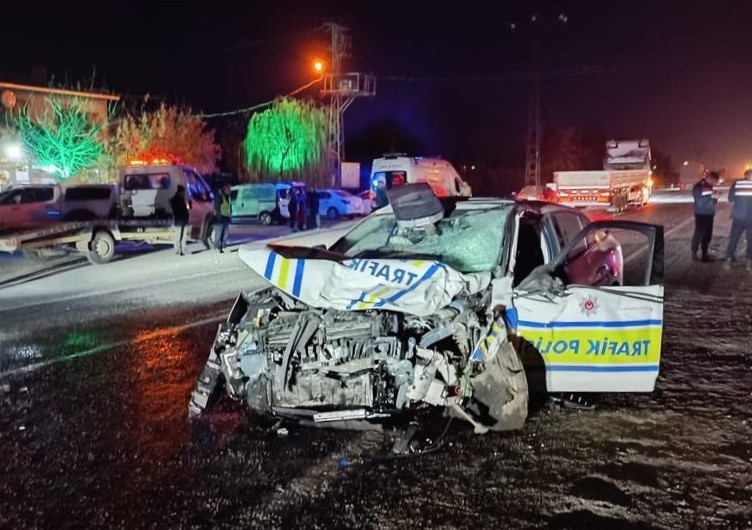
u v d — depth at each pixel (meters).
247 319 5.22
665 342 7.47
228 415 5.53
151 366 7.02
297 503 4.07
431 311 4.68
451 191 27.11
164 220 17.66
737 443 4.80
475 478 4.33
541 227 5.98
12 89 35.44
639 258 14.05
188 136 39.94
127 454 4.82
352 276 4.93
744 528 3.72
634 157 34.41
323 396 4.78
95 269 15.20
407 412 4.90
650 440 4.87
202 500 4.14
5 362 7.28
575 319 5.04
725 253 14.89
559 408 5.50
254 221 30.89
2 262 17.05
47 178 34.22
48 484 4.39
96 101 39.56
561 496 4.09
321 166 46.34
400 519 3.87
